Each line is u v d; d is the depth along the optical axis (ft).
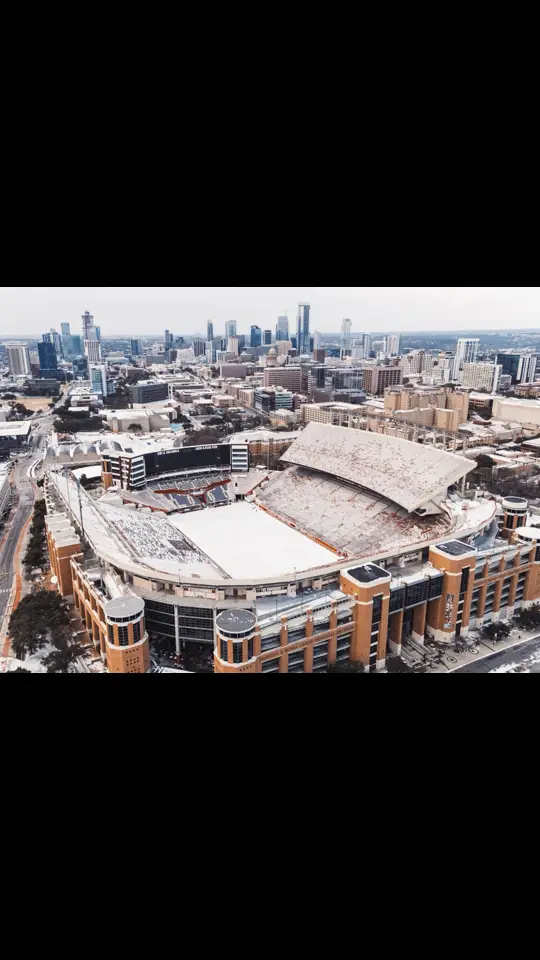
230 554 592.19
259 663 416.67
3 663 471.21
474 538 595.88
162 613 484.33
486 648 513.86
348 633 464.24
